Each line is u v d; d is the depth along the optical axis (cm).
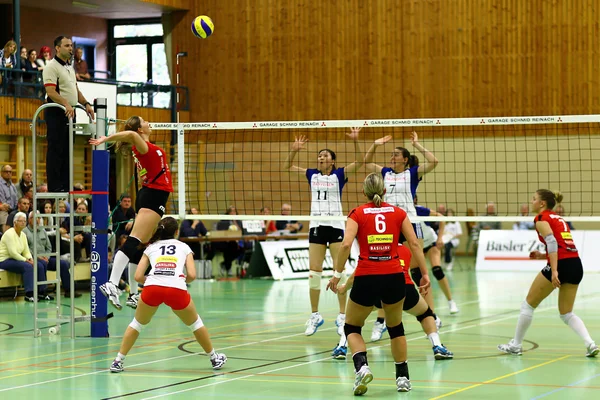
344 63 2595
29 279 1519
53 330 1094
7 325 1199
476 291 1700
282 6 2633
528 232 2316
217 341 1025
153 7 2666
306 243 2175
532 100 2480
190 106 2706
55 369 832
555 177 2492
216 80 2686
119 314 1318
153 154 933
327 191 1066
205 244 2142
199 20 1784
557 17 2455
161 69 2872
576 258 872
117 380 768
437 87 2536
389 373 796
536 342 997
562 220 875
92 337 1062
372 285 679
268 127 1105
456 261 2580
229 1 2672
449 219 1059
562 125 2467
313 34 2612
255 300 1552
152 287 802
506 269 2305
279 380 762
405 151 1048
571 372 791
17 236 1528
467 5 2511
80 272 1655
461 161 2547
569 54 2450
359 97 2586
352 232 684
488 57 2503
